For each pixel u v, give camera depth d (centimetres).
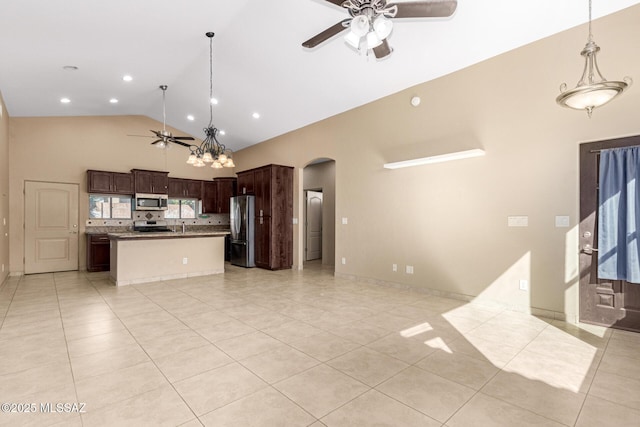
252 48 484
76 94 595
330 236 804
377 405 200
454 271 454
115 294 485
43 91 557
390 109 534
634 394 211
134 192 757
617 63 328
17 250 647
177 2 375
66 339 307
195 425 181
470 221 437
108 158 751
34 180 667
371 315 381
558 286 365
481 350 282
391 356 270
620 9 326
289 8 396
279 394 212
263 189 730
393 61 456
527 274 388
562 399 206
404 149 513
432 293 479
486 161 421
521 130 392
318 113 642
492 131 416
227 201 901
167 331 328
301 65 507
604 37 335
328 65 493
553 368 248
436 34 397
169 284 558
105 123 749
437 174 473
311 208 898
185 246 622
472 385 223
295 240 735
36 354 273
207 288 526
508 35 379
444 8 254
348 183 604
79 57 462
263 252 729
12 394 212
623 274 322
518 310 394
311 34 430
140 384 225
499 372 242
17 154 650
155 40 449
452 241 456
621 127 327
